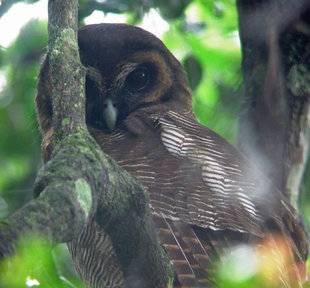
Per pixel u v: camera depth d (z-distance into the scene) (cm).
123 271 686
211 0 1744
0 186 1422
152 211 788
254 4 1128
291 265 810
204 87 1723
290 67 1099
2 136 1459
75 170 548
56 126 673
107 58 1087
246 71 1141
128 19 1489
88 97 1091
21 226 448
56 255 1070
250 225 789
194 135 923
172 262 724
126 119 1038
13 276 426
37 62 1481
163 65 1120
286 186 1091
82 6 1388
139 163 863
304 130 1104
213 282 704
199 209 793
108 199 609
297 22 1092
